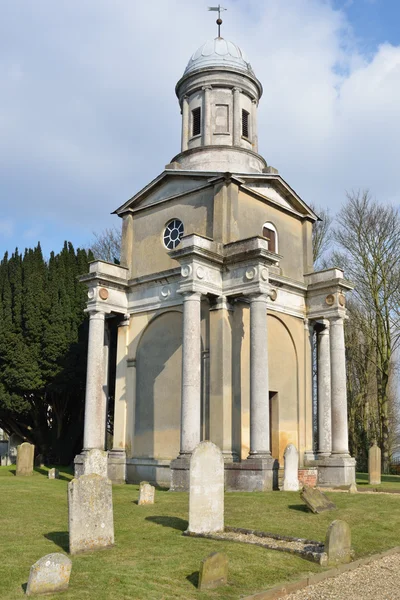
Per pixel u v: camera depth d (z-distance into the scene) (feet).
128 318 84.12
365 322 131.54
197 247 68.54
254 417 65.77
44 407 105.29
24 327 99.66
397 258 122.31
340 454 78.64
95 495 36.11
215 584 29.89
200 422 70.90
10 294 102.32
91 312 81.05
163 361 79.51
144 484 52.60
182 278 69.56
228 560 33.55
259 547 36.91
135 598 27.50
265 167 92.58
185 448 65.16
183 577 30.91
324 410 84.43
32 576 27.35
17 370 97.81
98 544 35.78
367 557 37.78
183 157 90.99
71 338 100.58
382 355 122.01
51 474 75.66
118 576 30.09
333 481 77.66
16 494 57.11
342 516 48.65
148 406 79.82
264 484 63.00
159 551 35.27
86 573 30.42
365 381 137.80
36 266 104.01
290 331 82.64
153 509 49.47
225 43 96.02
